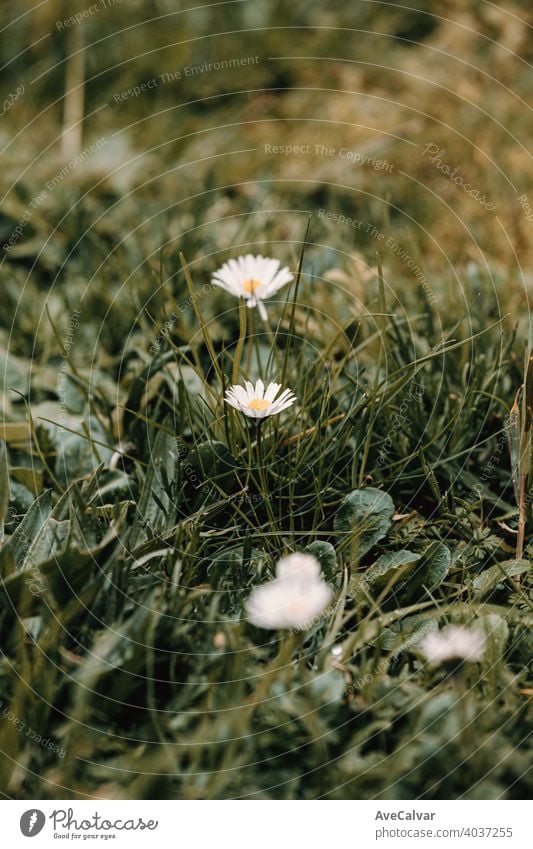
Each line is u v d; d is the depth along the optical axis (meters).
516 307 0.47
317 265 0.50
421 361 0.41
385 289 0.48
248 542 0.38
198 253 0.52
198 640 0.36
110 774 0.34
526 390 0.39
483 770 0.34
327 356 0.44
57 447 0.42
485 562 0.39
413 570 0.38
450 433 0.43
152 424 0.42
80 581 0.36
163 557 0.38
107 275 0.51
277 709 0.35
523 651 0.37
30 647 0.36
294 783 0.34
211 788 0.34
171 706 0.35
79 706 0.34
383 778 0.34
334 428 0.42
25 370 0.46
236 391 0.39
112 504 0.40
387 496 0.39
